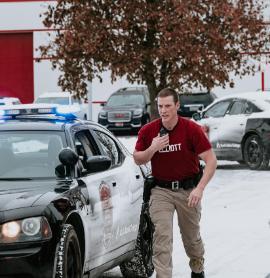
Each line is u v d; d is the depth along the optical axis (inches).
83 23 1278.3
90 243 455.8
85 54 1299.2
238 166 1315.2
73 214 436.5
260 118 1218.0
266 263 593.3
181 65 1294.3
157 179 470.6
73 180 459.2
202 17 1295.5
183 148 464.1
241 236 700.7
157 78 1314.0
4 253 401.7
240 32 1320.1
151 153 455.2
